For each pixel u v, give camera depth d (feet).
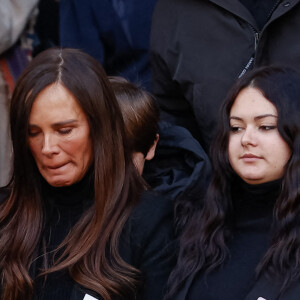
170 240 28.40
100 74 27.55
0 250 28.35
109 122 27.55
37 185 28.84
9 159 43.06
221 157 27.84
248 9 34.88
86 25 43.62
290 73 26.73
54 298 27.14
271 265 25.27
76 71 26.86
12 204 28.86
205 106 35.04
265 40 33.63
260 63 33.86
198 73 35.29
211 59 35.12
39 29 47.52
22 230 28.37
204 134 35.65
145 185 29.50
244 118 26.43
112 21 43.60
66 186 28.48
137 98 32.30
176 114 37.65
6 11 42.32
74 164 27.22
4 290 27.91
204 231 27.73
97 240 27.30
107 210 27.50
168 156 34.99
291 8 32.83
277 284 24.89
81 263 26.94
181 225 28.73
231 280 26.22
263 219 26.84
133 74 43.42
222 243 27.14
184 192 31.50
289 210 25.55
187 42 35.86
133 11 43.55
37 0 43.80
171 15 36.83
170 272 27.99
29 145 27.45
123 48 43.88
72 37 43.98
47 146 26.61
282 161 25.99
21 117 26.89
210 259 27.20
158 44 37.11
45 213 28.84
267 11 34.27
